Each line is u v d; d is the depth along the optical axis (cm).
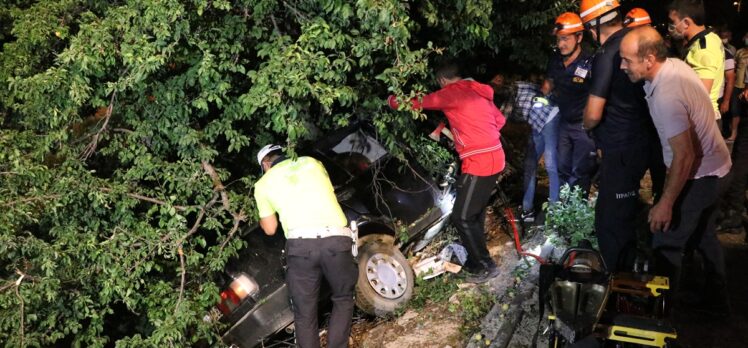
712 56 427
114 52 473
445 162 605
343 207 549
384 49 465
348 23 468
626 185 407
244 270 533
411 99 488
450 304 502
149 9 447
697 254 466
